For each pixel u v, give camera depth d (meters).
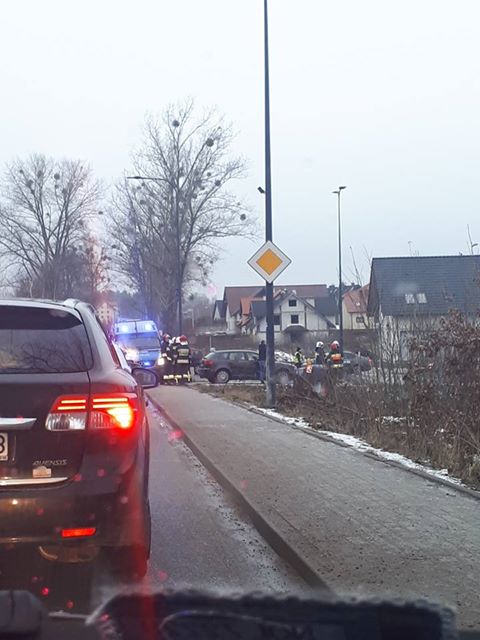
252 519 7.52
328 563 5.75
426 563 5.75
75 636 2.80
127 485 4.68
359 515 7.24
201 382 33.91
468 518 7.11
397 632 2.85
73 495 4.48
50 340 4.92
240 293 100.56
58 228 59.28
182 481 9.64
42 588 4.97
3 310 5.02
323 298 87.06
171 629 2.75
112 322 37.16
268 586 5.65
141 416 5.25
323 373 17.08
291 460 10.34
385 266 21.91
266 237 17.98
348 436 13.40
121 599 2.81
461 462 9.75
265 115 18.12
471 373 10.63
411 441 11.58
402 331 13.49
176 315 45.91
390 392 13.60
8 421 4.50
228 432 13.32
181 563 6.20
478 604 4.87
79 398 4.66
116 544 4.62
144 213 45.62
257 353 33.59
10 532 4.39
